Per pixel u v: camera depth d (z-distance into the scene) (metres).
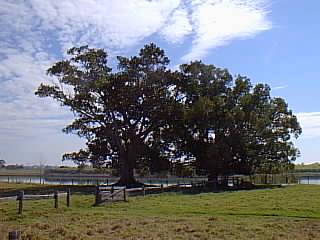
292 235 17.28
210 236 17.05
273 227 19.19
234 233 17.69
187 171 57.72
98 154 56.97
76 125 57.06
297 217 22.67
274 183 60.31
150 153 56.34
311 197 33.34
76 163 58.16
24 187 54.06
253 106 55.69
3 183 67.25
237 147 54.22
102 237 16.70
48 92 54.34
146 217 22.62
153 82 55.84
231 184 54.12
